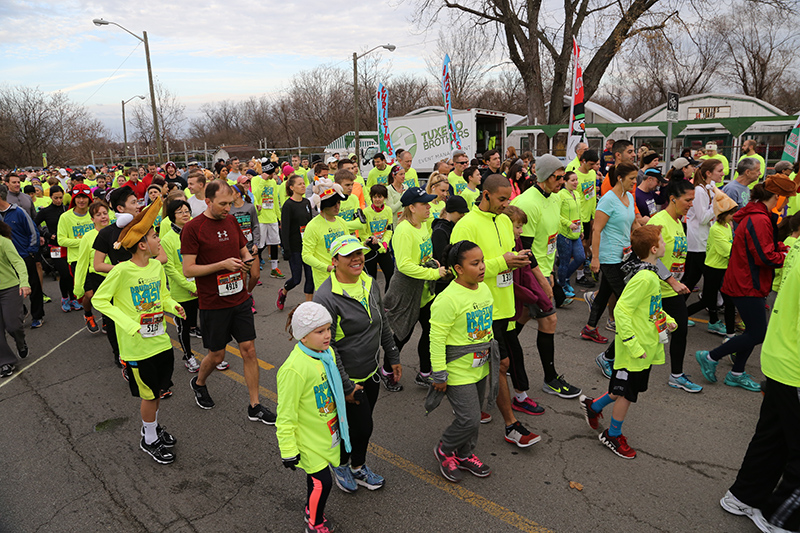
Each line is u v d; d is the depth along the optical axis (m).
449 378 3.40
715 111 21.45
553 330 4.69
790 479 2.84
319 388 2.84
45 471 3.92
